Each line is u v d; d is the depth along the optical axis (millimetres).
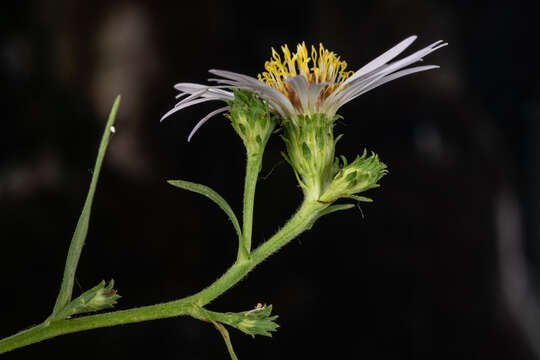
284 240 114
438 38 426
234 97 118
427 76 405
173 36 356
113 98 348
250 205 113
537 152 499
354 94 119
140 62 350
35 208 316
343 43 399
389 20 403
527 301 419
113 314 107
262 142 116
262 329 108
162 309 108
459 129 409
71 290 106
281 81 122
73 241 106
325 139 117
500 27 484
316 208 115
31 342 104
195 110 359
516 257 425
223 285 110
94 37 348
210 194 110
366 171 115
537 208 494
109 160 340
